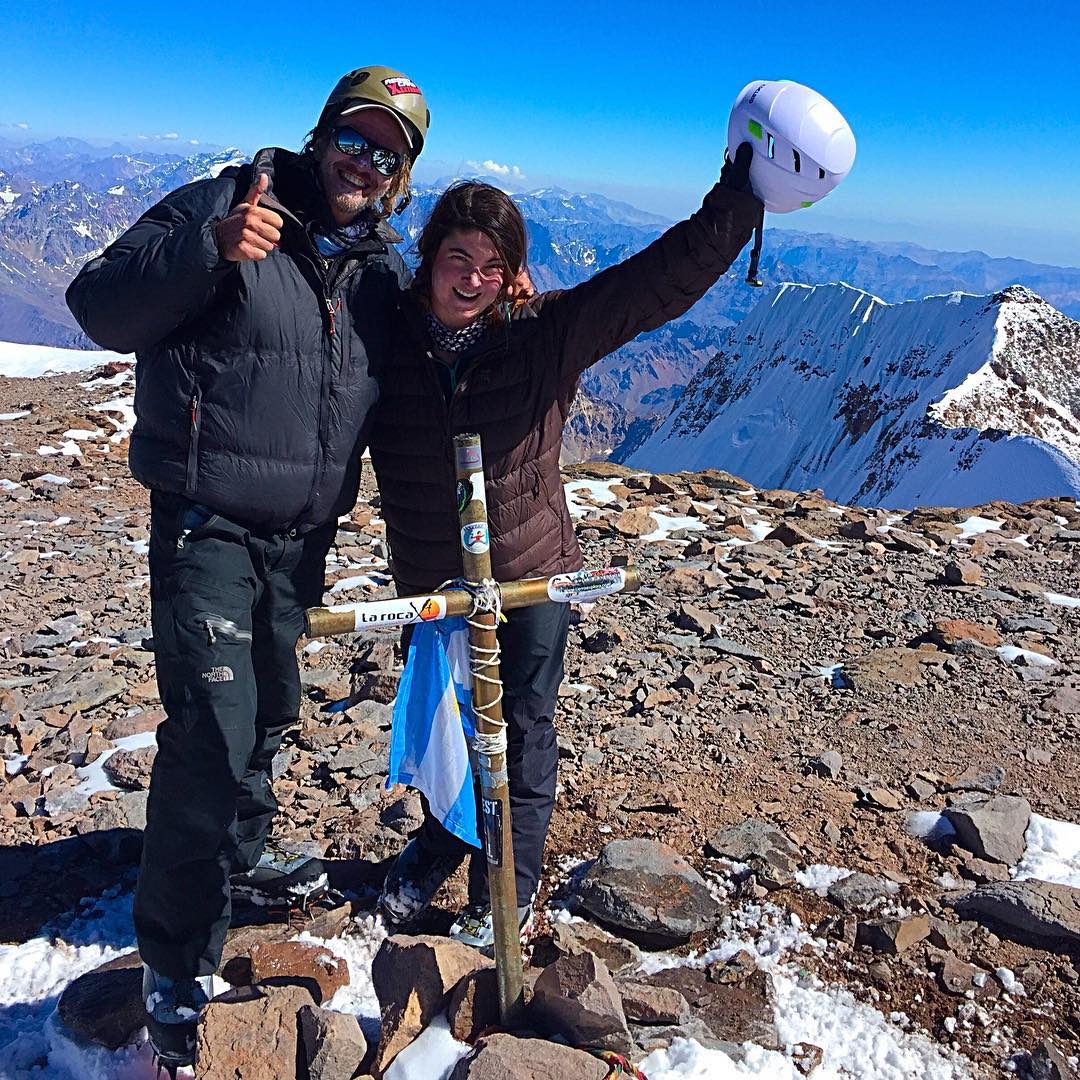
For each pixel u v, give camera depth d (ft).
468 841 9.62
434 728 9.57
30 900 12.49
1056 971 11.29
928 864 13.48
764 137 9.53
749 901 12.49
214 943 9.59
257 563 9.86
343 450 9.87
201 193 9.17
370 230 9.80
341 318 9.64
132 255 8.52
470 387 10.34
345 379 9.70
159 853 9.27
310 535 10.30
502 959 8.92
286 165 9.68
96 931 11.91
